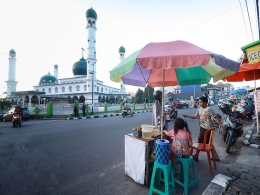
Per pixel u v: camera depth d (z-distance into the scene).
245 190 2.58
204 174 3.26
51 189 2.78
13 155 4.44
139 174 2.88
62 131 7.93
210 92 42.78
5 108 24.81
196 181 2.75
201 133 3.92
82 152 4.66
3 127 10.49
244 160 3.92
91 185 2.89
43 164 3.83
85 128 8.67
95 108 20.44
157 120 3.71
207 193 2.56
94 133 7.25
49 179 3.12
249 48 3.51
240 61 3.89
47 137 6.62
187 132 2.85
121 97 48.59
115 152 4.63
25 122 13.30
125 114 15.65
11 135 7.30
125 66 2.43
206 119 3.84
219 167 3.57
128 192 2.65
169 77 4.23
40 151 4.78
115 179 3.09
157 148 2.51
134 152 3.00
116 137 6.42
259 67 4.66
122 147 5.10
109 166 3.69
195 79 3.91
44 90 46.75
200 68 3.45
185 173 2.59
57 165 3.77
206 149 3.32
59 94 42.69
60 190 2.75
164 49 2.38
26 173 3.38
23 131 8.38
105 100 43.25
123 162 3.92
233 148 4.90
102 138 6.27
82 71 44.59
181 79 4.10
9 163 3.88
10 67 43.56
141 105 26.64
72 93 39.69
